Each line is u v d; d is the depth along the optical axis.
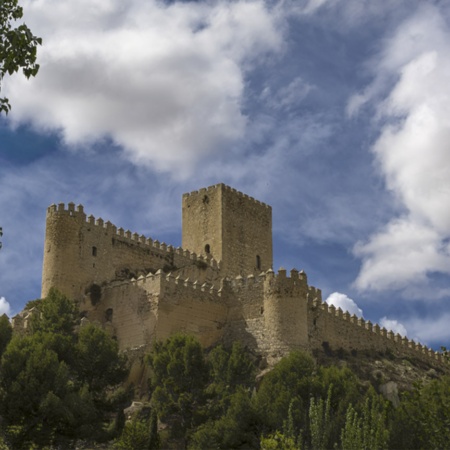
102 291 92.25
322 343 95.94
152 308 86.56
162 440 69.12
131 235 99.38
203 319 89.75
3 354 62.31
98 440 63.62
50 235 93.69
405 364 103.69
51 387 60.78
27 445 59.00
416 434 58.88
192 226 113.25
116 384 71.69
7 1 34.41
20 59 33.97
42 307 81.00
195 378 72.75
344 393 69.44
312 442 61.91
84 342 70.31
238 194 114.44
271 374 72.62
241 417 65.50
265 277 90.44
